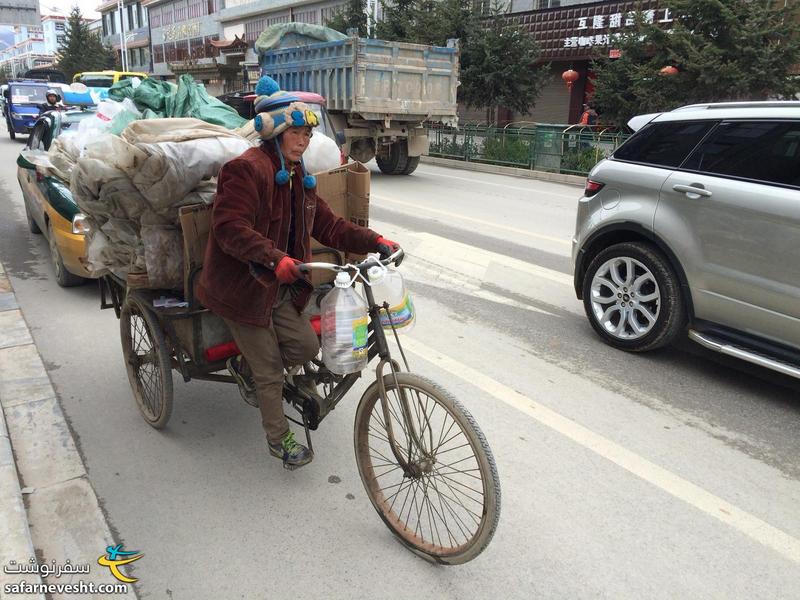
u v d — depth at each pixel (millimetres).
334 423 3834
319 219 3111
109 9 66500
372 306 2738
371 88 12703
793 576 2727
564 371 4672
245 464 3426
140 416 3891
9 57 114688
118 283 3887
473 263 7562
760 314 4211
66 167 4469
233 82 32188
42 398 3961
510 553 2803
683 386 4496
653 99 14531
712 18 13461
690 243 4500
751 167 4289
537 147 16297
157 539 2834
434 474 2820
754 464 3559
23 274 6727
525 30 18453
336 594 2551
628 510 3113
